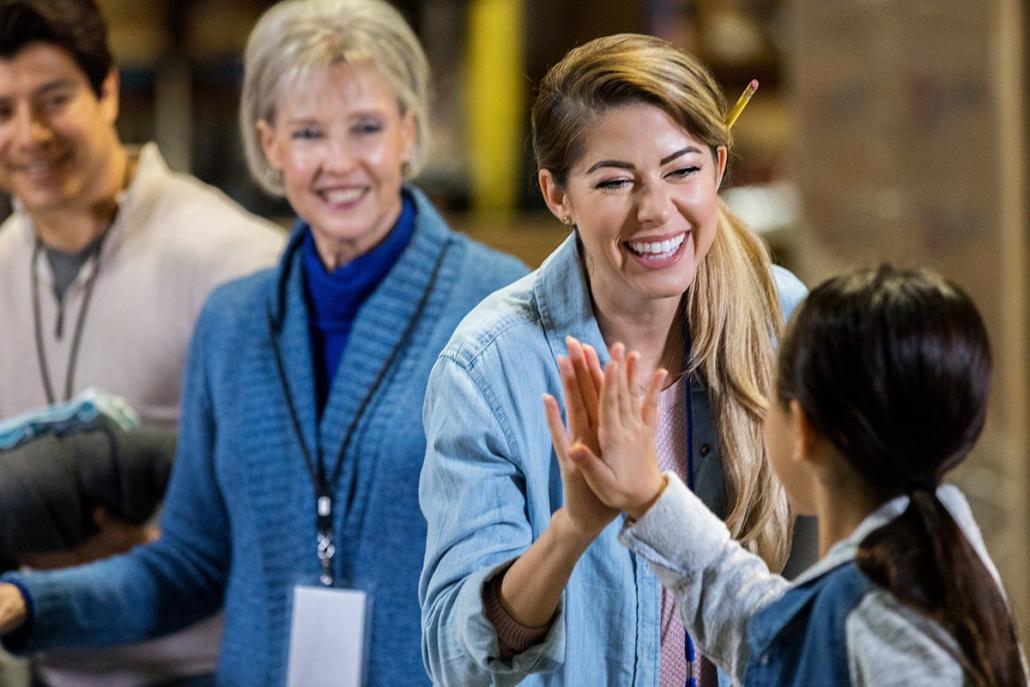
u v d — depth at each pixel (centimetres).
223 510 475
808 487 283
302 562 437
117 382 526
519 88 840
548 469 330
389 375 436
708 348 334
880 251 581
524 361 326
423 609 316
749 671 276
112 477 479
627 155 300
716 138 306
